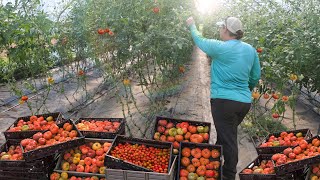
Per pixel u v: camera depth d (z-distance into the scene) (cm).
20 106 671
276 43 579
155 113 611
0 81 787
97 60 651
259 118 579
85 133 417
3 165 370
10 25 506
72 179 363
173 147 396
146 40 503
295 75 497
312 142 370
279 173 347
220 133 372
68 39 672
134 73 819
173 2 545
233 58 358
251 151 491
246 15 703
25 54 551
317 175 337
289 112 634
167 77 638
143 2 530
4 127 572
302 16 609
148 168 347
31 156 356
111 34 509
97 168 373
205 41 369
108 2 592
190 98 732
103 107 672
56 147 366
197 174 359
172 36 508
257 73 390
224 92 363
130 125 579
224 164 375
